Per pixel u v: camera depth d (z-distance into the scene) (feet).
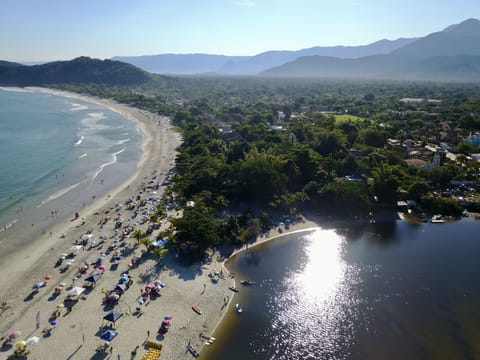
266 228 301.43
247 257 261.24
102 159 495.41
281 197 330.54
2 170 430.61
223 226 281.95
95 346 169.68
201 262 247.50
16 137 601.21
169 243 258.57
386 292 227.61
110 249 255.91
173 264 241.76
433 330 195.42
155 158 501.97
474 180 403.34
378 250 279.90
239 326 192.03
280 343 182.19
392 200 348.59
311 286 230.68
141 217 309.42
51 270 229.86
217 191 339.16
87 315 189.67
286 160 379.14
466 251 280.51
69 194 367.25
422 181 372.38
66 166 458.50
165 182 400.26
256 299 215.10
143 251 254.27
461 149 509.76
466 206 356.59
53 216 314.76
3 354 163.02
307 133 554.87
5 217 310.86
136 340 175.11
